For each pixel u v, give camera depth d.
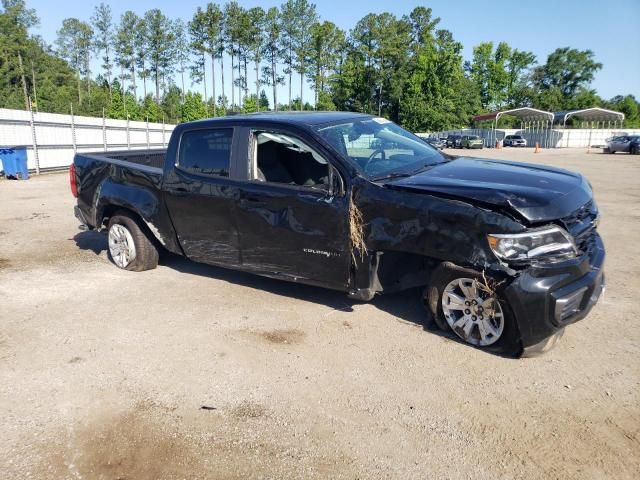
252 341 4.04
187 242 5.25
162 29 94.56
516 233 3.39
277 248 4.55
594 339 3.98
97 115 72.75
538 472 2.55
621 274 5.62
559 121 62.09
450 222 3.62
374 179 4.05
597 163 25.73
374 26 80.31
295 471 2.60
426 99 76.94
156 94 97.31
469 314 3.82
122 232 5.91
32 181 16.05
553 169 4.40
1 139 17.36
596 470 2.55
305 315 4.52
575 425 2.91
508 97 99.56
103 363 3.74
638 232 7.82
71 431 2.95
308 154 4.35
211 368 3.64
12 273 5.92
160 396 3.29
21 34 80.31
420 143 5.17
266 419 3.03
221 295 5.07
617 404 3.11
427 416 3.03
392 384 3.38
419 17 88.88
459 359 3.68
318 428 2.94
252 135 4.67
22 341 4.12
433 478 2.53
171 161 5.22
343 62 86.62
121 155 6.55
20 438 2.89
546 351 3.78
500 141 57.38
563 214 3.45
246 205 4.62
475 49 93.88
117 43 96.44
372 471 2.58
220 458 2.70
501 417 3.00
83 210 6.26
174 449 2.78
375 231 3.95
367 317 4.45
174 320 4.48
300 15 87.50
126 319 4.53
